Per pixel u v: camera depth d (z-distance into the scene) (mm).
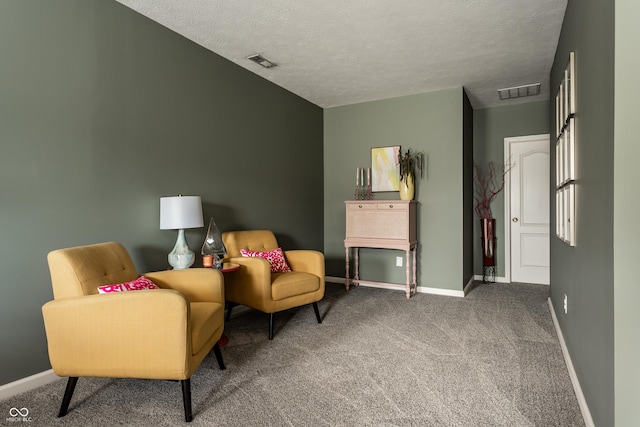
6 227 1970
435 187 4363
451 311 3570
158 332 1684
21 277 2029
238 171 3582
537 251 4879
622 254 1271
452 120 4266
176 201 2598
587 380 1746
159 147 2803
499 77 3920
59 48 2188
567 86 2246
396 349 2617
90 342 1711
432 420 1740
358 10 2598
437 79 3982
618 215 1282
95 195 2381
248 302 2932
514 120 4949
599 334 1513
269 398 1949
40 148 2102
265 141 3959
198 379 2170
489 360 2416
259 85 3871
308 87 4242
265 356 2514
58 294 1864
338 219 4996
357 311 3598
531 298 4070
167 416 1784
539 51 3260
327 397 1957
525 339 2799
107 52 2451
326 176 5070
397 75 3861
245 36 3000
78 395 1992
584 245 1844
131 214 2605
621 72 1256
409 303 3887
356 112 4859
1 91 1937
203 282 2334
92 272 1948
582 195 1888
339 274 4984
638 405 1246
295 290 2998
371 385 2086
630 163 1261
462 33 2934
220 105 3373
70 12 2246
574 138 2094
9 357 1990
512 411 1812
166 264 2861
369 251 4770
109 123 2461
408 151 4340
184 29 2893
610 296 1336
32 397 1965
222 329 2297
